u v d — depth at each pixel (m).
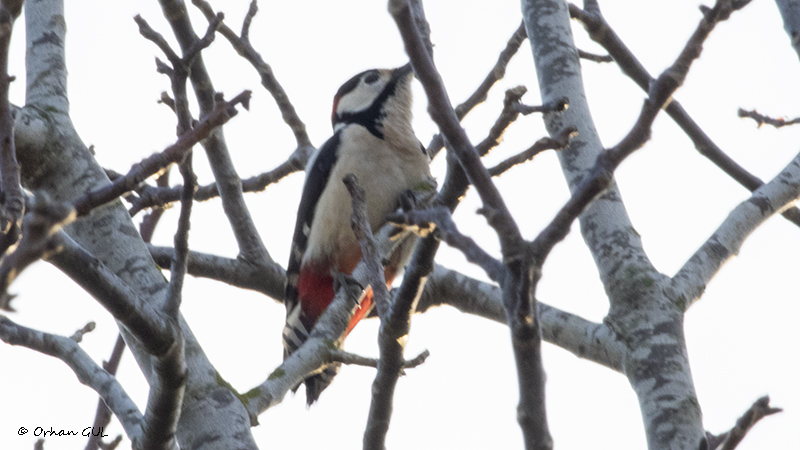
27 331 7.76
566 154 9.06
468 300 11.00
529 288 4.54
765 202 9.55
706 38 4.51
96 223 7.80
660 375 7.87
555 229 4.55
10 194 4.45
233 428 7.01
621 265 8.53
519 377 4.67
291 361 7.84
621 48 10.12
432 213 5.12
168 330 5.64
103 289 5.35
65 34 8.75
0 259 4.20
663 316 8.20
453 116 4.71
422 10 8.33
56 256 5.19
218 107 5.18
